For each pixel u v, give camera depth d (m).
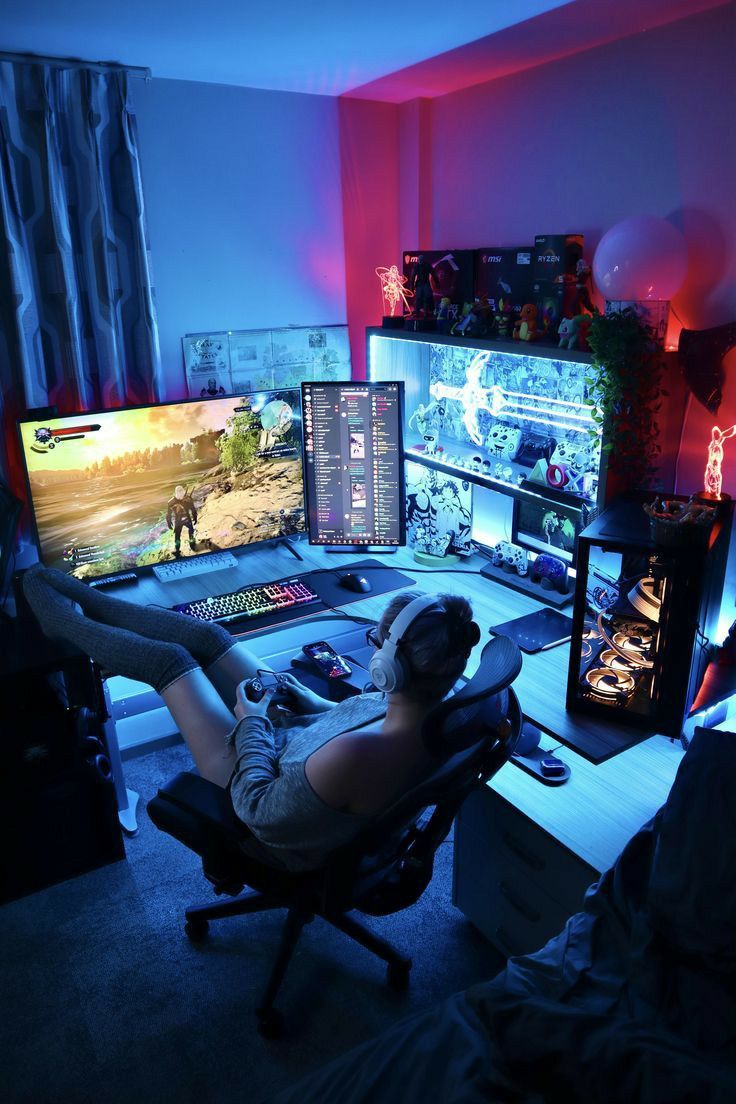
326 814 1.51
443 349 2.74
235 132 2.69
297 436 2.75
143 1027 1.83
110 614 2.25
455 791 1.55
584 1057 1.14
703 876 1.34
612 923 1.43
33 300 2.44
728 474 2.03
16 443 2.55
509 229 2.59
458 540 2.78
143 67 2.39
